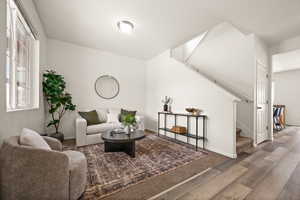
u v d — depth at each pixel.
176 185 1.68
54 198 1.21
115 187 1.63
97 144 3.21
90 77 4.12
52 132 3.51
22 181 1.15
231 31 3.55
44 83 3.04
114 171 1.99
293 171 2.01
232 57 3.54
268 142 3.47
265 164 2.24
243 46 3.33
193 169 2.07
